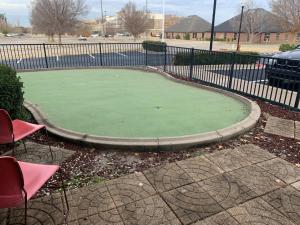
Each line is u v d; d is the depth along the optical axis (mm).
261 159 3764
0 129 3154
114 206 2805
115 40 53531
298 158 3822
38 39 53031
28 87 8320
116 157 3812
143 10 50344
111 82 9125
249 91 7980
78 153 3918
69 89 8039
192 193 3012
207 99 7047
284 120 5363
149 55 18375
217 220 2619
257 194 3002
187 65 11195
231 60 8023
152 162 3674
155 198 2928
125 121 5277
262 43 59219
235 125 4707
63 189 2848
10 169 1939
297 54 8250
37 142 4266
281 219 2633
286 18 45594
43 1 38531
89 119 5387
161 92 7770
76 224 2568
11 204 2057
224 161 3693
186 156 3842
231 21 66000
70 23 39438
